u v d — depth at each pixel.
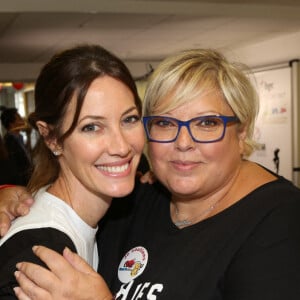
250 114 1.16
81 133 1.02
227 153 1.13
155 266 1.12
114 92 1.02
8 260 0.92
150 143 1.19
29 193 1.17
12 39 5.16
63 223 1.04
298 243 0.94
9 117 4.67
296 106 5.46
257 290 0.92
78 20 4.30
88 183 1.06
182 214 1.21
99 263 1.27
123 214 1.32
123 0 3.46
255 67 6.10
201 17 4.35
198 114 1.10
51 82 1.04
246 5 3.84
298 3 3.88
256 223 1.01
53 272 0.89
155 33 5.09
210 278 1.02
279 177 1.17
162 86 1.12
